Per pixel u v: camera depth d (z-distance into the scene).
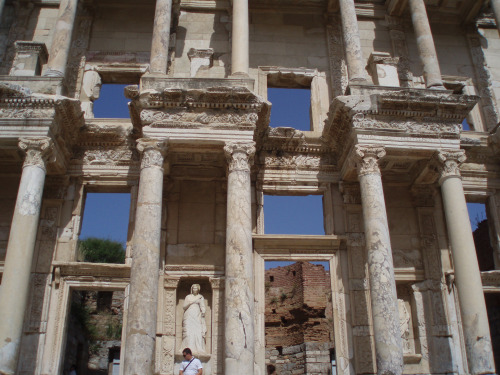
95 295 32.81
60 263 17.91
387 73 21.67
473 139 20.52
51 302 17.69
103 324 31.84
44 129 17.08
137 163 19.62
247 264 15.66
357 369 17.52
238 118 17.42
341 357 17.77
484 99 23.30
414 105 17.97
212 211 19.58
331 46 23.25
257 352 17.61
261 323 17.95
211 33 23.25
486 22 24.92
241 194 16.42
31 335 17.17
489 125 22.73
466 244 16.67
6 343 14.60
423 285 19.12
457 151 17.88
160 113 17.34
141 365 14.26
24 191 16.28
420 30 20.66
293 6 24.00
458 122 18.28
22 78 17.95
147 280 15.20
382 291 15.60
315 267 31.50
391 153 18.16
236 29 19.38
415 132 17.91
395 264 19.33
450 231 17.08
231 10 23.59
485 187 20.56
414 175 19.91
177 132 17.16
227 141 17.16
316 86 22.44
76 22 22.84
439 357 18.14
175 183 19.88
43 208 18.89
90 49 22.52
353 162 18.05
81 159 19.61
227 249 15.91
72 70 21.95
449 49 24.36
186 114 17.38
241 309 15.07
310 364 28.78
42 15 23.44
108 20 23.19
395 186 20.56
